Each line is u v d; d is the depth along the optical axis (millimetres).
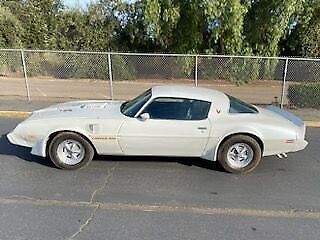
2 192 4508
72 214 3990
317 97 10062
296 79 13133
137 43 17188
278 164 5770
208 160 5754
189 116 5230
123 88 13023
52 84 13672
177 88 5711
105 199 4387
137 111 5246
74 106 5895
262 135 5207
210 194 4602
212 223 3861
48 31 17719
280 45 16062
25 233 3582
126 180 4977
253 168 5344
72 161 5316
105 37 17578
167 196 4512
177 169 5430
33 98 11164
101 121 5188
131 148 5285
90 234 3594
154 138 5195
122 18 17453
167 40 15078
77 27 17703
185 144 5238
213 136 5191
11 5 17828
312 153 6371
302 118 9023
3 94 11703
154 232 3652
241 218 3988
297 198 4547
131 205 4242
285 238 3598
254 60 12969
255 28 13188
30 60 14797
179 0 13086
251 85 13172
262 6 12922
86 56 14195
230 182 5004
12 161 5605
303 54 15938
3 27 17047
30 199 4336
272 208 4258
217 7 11742
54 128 5195
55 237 3523
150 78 14133
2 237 3502
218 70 13164
